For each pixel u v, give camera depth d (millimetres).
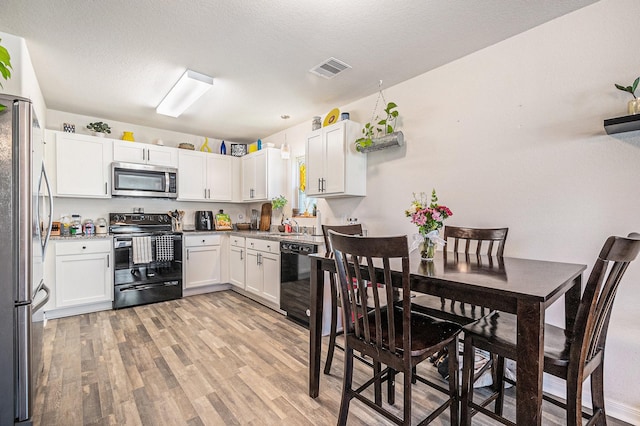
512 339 1345
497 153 2256
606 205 1808
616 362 1779
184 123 4191
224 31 2105
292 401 1834
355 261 1382
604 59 1810
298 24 2023
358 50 2342
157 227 4207
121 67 2609
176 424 1628
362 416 1707
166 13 1917
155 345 2568
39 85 2936
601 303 1211
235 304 3752
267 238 3564
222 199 4789
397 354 1299
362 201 3266
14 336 1633
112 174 3779
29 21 1983
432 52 2375
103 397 1853
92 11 1894
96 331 2867
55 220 3688
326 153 3271
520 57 2139
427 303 1990
